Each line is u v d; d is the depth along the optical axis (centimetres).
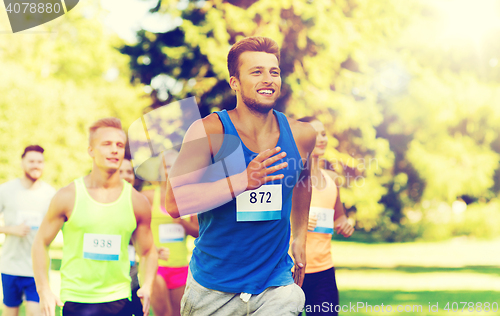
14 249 843
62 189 587
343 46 2934
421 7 3419
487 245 3341
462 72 3441
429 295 1452
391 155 3209
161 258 784
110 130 599
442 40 3366
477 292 1517
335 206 758
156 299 800
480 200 3700
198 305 463
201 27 2742
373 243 3438
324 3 2875
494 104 3362
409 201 3506
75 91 3155
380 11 3278
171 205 428
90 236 578
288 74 2783
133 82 3048
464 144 3469
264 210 441
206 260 458
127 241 597
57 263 1903
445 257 2705
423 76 3306
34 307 839
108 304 576
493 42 3397
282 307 452
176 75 2842
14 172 3028
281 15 2794
